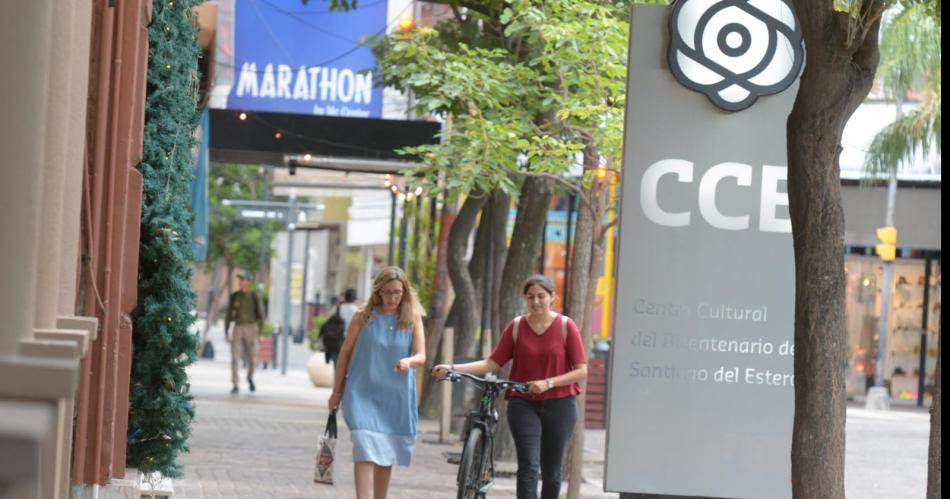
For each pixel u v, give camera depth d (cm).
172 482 2858
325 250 17962
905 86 6925
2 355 1316
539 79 3600
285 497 3116
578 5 3459
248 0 5462
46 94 1393
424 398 5922
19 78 1349
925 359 8844
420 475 3809
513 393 2572
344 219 16100
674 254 2614
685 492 2617
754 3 2612
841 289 1997
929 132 7075
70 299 1961
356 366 2558
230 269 13862
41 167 1378
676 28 2592
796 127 2012
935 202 8600
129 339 2495
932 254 8950
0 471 1079
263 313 7006
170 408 2628
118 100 2408
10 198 1345
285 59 5500
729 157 2612
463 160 3606
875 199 8588
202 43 4631
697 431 2622
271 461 3906
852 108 2008
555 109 3662
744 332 2623
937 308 8938
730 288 2620
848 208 8606
